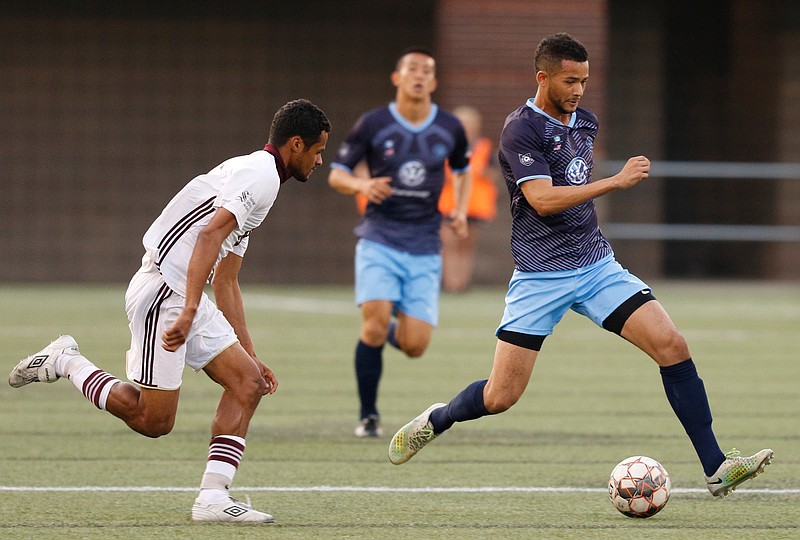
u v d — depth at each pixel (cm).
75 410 2917
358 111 7056
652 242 7325
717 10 7462
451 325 4938
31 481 2095
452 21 6247
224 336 1800
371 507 1905
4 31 6962
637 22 7338
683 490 2058
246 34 7031
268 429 2706
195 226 1764
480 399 1983
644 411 2981
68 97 7012
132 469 2214
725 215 7544
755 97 7431
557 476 2183
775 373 3650
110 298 6006
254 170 1720
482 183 6150
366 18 7031
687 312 5475
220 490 1780
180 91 7044
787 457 2375
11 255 7056
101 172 7062
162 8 7006
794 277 7319
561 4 6250
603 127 6369
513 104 6275
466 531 1731
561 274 1920
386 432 2678
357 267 2719
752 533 1731
